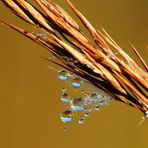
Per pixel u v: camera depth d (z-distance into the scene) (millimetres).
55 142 224
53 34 138
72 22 139
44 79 228
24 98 224
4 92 219
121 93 138
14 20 224
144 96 139
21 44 227
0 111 219
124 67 139
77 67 138
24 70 226
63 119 150
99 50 139
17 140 219
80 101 149
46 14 137
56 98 227
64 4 212
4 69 223
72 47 138
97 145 229
